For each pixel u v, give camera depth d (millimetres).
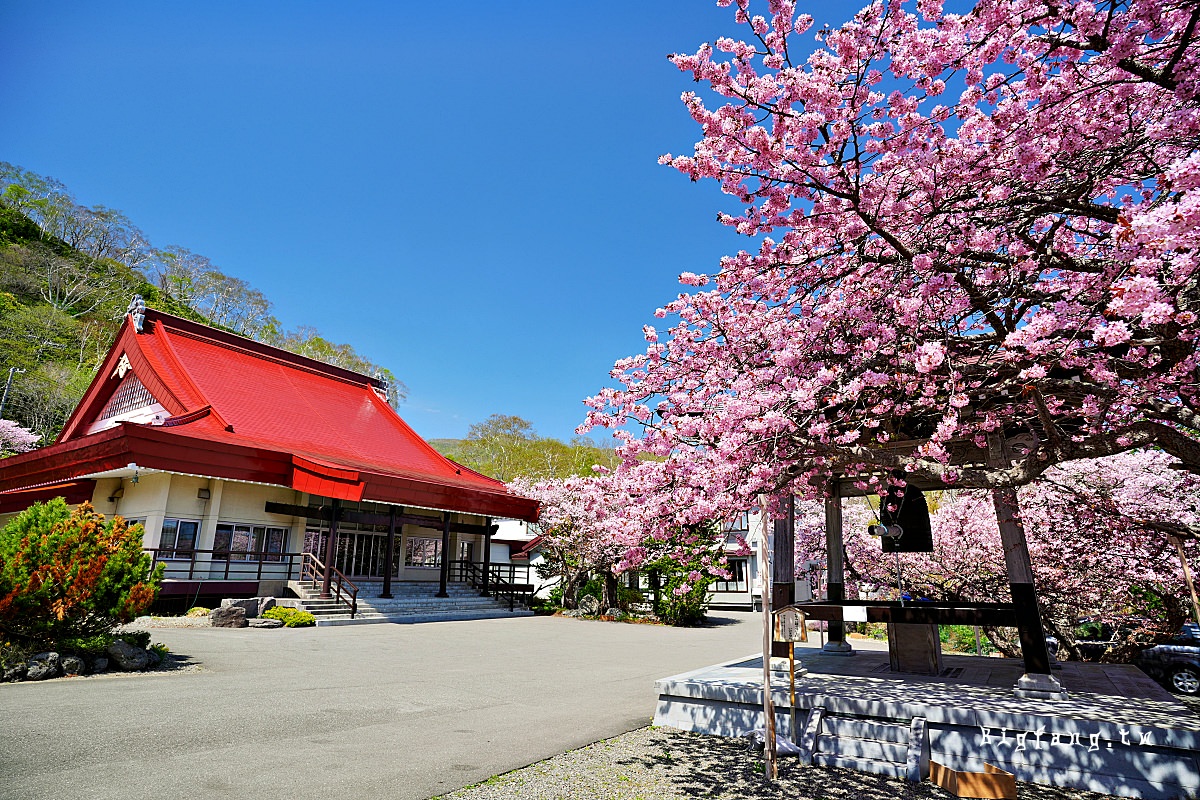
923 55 4590
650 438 6148
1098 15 4074
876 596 14578
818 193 5191
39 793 3982
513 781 4801
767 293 6320
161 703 6504
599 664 11195
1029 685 6051
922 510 8672
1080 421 6137
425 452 26266
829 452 5531
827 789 5031
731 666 8250
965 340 5617
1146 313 3328
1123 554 9578
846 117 4551
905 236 5621
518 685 8797
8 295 43531
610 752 5746
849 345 5789
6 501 18609
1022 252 5207
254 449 17016
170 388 19125
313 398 24734
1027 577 6418
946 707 5582
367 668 9578
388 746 5453
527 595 25406
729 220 6129
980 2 4289
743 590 29891
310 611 16203
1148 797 4820
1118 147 5062
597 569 23000
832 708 6055
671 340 7023
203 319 59781
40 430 36219
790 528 7898
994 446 6598
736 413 5184
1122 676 7523
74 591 7965
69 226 56188
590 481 7785
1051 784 5137
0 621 7711
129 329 21109
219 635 12430
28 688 6973
